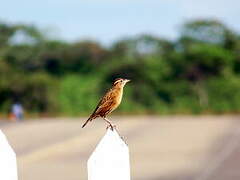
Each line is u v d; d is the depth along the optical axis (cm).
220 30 9575
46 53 9581
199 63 8650
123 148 564
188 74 8638
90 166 563
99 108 628
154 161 2981
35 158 3091
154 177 2525
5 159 575
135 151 3422
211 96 8538
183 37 9725
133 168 2783
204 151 3322
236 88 8519
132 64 8712
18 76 8281
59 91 8369
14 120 6431
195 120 5778
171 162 2939
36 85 8156
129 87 8562
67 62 9612
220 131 4444
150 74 8656
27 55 9519
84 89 8562
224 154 3173
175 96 8581
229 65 8756
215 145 3588
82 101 8394
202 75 8669
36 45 9812
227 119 5881
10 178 579
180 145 3641
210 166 2783
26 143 3856
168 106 8494
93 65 9556
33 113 8075
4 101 8088
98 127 4906
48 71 9562
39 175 2550
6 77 8212
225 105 8450
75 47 9794
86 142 3803
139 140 4000
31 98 8150
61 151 3381
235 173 2575
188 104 8494
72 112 8219
